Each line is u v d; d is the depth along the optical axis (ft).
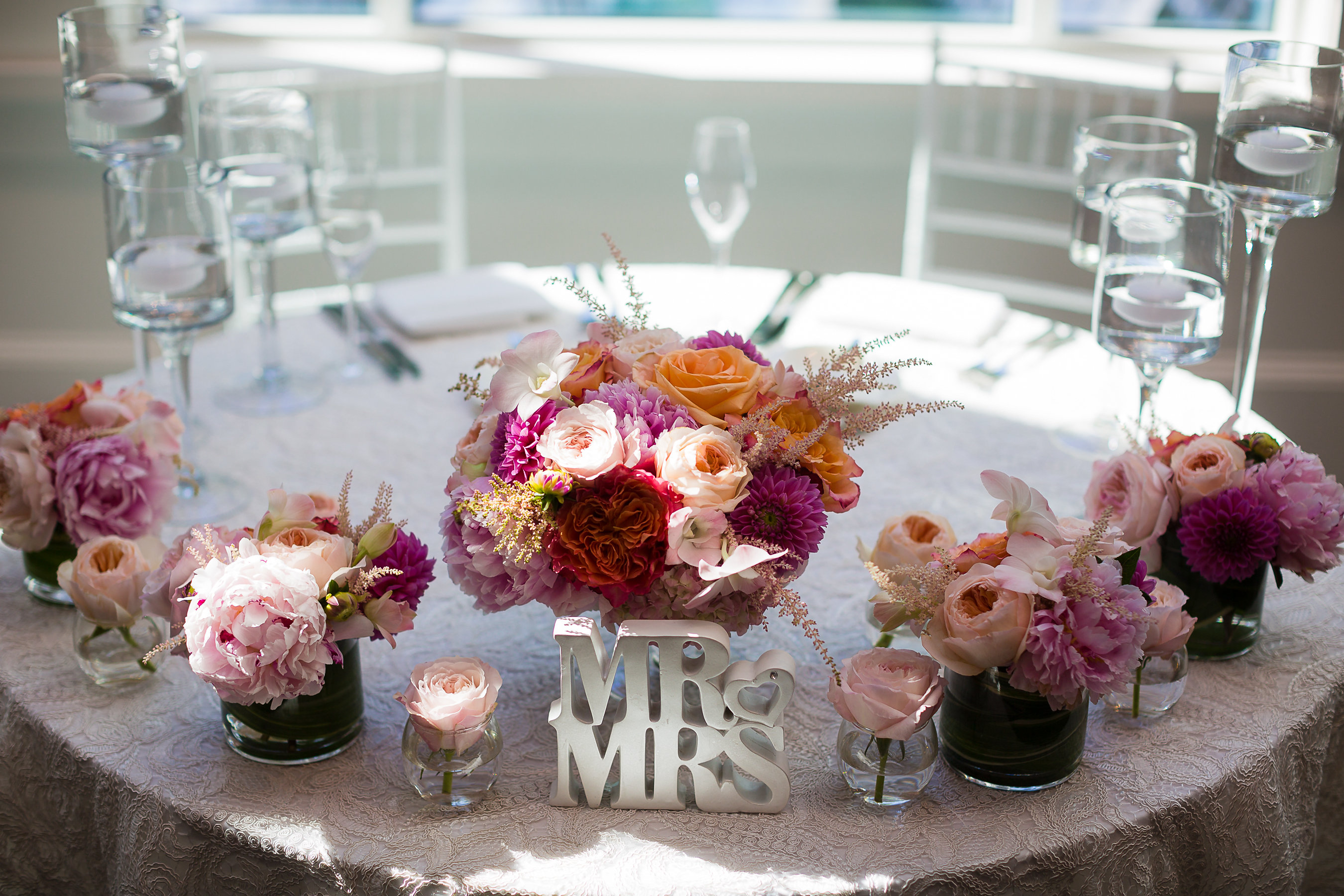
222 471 4.94
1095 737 3.52
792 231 11.91
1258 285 4.84
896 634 3.82
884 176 11.61
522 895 2.97
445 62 8.86
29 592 4.21
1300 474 3.72
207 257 4.76
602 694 3.20
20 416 4.03
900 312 6.19
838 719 3.65
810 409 3.40
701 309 6.29
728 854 3.10
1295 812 3.67
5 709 3.69
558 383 3.27
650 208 11.90
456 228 9.16
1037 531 3.17
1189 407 5.49
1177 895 3.37
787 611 3.11
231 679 3.14
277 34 11.96
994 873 3.05
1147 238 4.41
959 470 5.00
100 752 3.45
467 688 3.16
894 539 3.63
